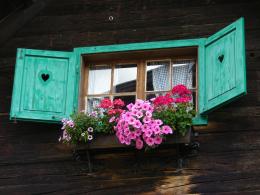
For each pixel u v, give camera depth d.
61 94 7.43
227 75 6.89
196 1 7.73
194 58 7.53
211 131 6.95
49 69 7.55
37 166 7.21
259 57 7.24
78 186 6.99
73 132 6.88
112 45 7.59
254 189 6.56
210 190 6.65
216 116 7.02
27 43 7.96
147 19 7.76
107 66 7.75
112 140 6.84
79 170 7.07
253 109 6.98
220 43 7.13
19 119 7.30
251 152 6.76
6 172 7.25
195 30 7.57
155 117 6.77
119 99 7.20
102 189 6.91
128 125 6.71
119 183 6.89
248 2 7.57
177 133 6.71
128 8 7.88
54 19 8.04
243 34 6.89
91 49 7.63
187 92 6.96
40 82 7.47
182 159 6.86
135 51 7.54
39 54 7.61
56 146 7.27
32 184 7.12
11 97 7.71
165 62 7.61
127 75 7.68
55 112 7.34
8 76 7.84
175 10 7.73
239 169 6.70
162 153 6.92
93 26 7.88
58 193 7.02
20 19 8.02
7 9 7.88
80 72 7.57
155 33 7.66
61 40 7.89
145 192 6.79
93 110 7.20
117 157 7.02
